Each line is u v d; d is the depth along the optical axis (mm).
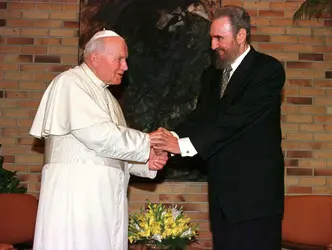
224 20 2959
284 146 4492
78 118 2924
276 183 2846
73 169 2943
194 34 4469
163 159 3229
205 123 3066
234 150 2889
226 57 2982
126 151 2953
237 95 2932
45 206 2936
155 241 3158
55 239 2877
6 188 4195
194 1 4484
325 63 4547
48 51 4480
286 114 4508
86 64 3162
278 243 2857
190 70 4445
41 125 3102
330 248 3504
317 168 4480
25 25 4488
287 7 4562
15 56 4465
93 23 4449
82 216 2893
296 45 4539
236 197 2834
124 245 3043
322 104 4523
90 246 2883
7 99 4438
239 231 2838
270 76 2932
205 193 4414
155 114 4422
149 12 4477
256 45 4527
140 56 4453
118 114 3225
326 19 4559
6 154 4398
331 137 4504
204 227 4391
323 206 3922
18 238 3883
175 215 3318
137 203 4379
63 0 4512
